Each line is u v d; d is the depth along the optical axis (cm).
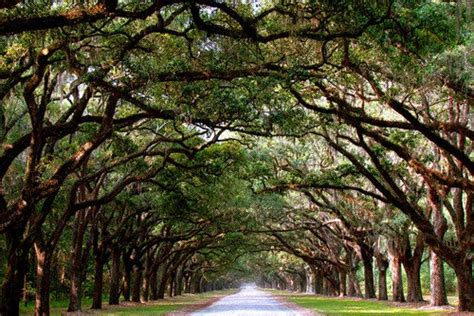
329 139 2473
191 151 2280
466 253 2411
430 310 2816
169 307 3800
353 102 2541
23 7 1357
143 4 1415
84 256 3297
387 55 1586
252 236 5862
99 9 1105
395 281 3941
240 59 1716
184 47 1775
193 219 4312
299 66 1684
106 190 3159
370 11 1373
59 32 1523
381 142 2272
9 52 1609
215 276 9900
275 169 3256
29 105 1540
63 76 2072
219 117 1902
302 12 1423
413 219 2433
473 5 1470
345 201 4022
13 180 2616
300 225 4938
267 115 1936
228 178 3222
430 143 2867
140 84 1659
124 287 4531
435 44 1490
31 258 4184
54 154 2134
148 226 4053
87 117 1845
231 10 1320
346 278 6169
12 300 1747
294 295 7319
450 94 1875
